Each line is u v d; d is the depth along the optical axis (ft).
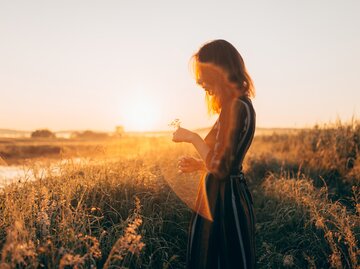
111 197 14.07
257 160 28.48
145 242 11.82
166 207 14.39
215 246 7.95
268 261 13.05
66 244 10.05
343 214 14.38
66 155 17.61
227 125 7.66
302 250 13.32
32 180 15.26
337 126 29.50
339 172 24.17
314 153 28.68
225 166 7.53
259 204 18.38
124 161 19.77
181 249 12.79
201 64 8.17
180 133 8.14
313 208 15.34
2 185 14.60
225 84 7.94
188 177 17.52
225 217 7.89
